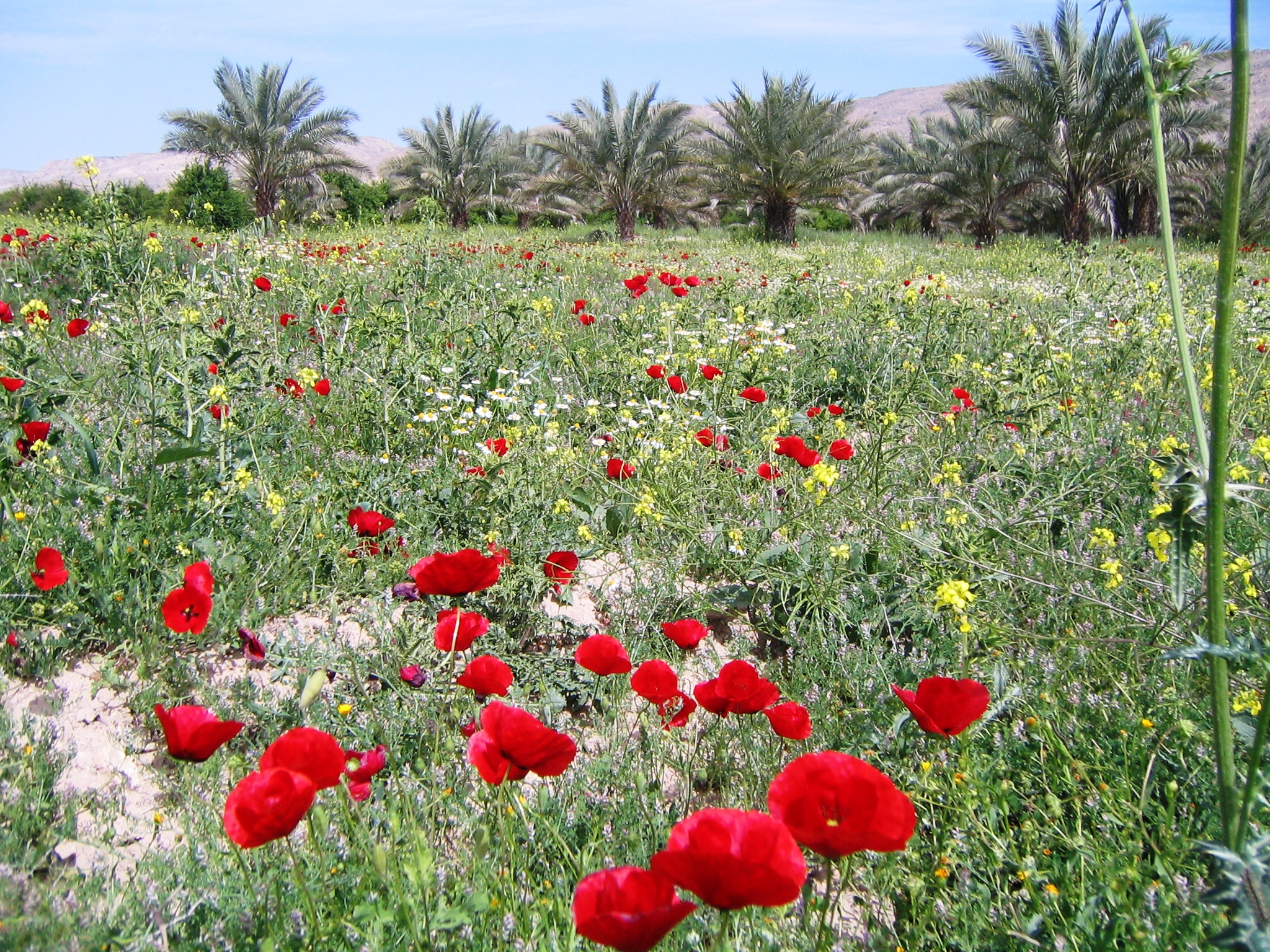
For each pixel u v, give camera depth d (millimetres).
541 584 3182
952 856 2027
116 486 3525
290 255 9359
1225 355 1255
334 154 24953
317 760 1519
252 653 2484
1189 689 2598
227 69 23344
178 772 2398
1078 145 21359
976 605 2971
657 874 1191
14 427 3521
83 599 2871
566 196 30703
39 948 1556
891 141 31125
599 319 8008
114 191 6574
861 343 6719
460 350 5820
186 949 1718
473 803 2184
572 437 4992
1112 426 5039
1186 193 24812
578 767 2451
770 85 24375
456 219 28688
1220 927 1777
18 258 8133
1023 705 2605
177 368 3887
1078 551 3521
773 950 1733
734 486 4258
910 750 2449
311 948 1577
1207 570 1311
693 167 26156
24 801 2082
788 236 25938
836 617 3238
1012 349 6750
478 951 1680
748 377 5254
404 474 4117
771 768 2428
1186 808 2232
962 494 4215
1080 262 10992
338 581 3283
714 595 3475
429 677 2555
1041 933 1856
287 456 4324
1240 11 1194
